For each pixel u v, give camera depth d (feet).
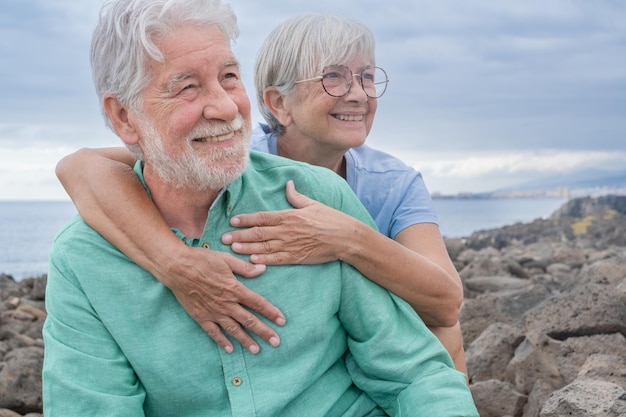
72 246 9.82
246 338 9.64
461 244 53.01
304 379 9.81
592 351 16.31
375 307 10.09
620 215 90.63
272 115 14.43
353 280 10.12
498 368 17.20
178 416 9.81
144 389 9.71
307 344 9.88
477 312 21.09
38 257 117.50
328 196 10.53
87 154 10.73
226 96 9.32
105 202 9.91
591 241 63.93
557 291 25.11
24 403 17.58
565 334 16.99
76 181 10.31
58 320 9.64
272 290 9.77
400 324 10.24
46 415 9.46
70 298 9.66
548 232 78.95
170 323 9.62
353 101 13.74
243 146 9.53
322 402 10.03
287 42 13.85
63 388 9.36
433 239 13.51
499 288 32.35
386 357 10.02
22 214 484.33
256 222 9.91
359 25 13.84
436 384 9.71
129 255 9.68
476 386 15.78
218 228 9.89
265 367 9.76
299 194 10.26
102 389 9.40
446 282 10.72
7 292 36.01
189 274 9.43
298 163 10.69
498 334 17.58
